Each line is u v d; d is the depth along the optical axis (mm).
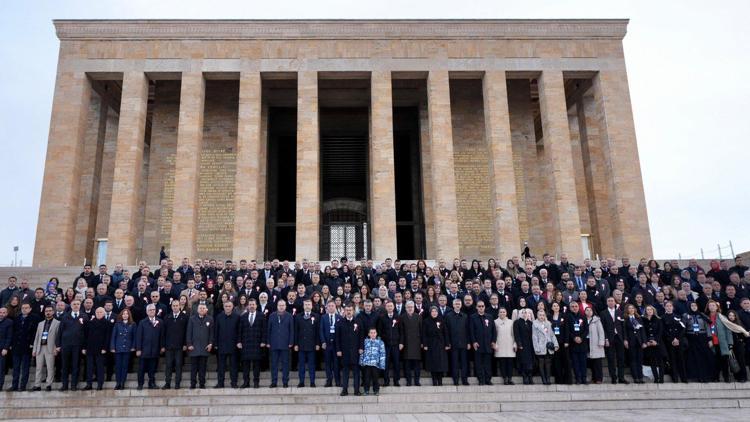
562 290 16359
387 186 29812
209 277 17438
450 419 11719
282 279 16594
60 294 15898
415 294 15406
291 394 13609
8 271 23641
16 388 13797
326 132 36938
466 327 14570
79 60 30719
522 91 35281
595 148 33719
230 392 13594
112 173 35625
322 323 14273
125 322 13953
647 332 14742
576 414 12352
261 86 33250
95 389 13742
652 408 13164
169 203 32250
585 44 32188
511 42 31938
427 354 14258
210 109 33750
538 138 39625
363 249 37938
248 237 28781
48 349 13883
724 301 16016
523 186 33906
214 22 31109
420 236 35312
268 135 35031
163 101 33656
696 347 14742
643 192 30406
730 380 14797
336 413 12758
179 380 13867
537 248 33156
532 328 14414
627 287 17688
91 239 32312
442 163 30156
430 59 31469
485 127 32875
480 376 14328
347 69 31156
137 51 30969
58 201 28953
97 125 33531
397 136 37844
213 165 32969
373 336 13445
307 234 28953
